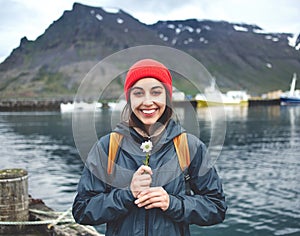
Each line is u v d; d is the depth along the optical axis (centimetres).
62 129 5016
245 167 2191
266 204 1404
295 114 7269
